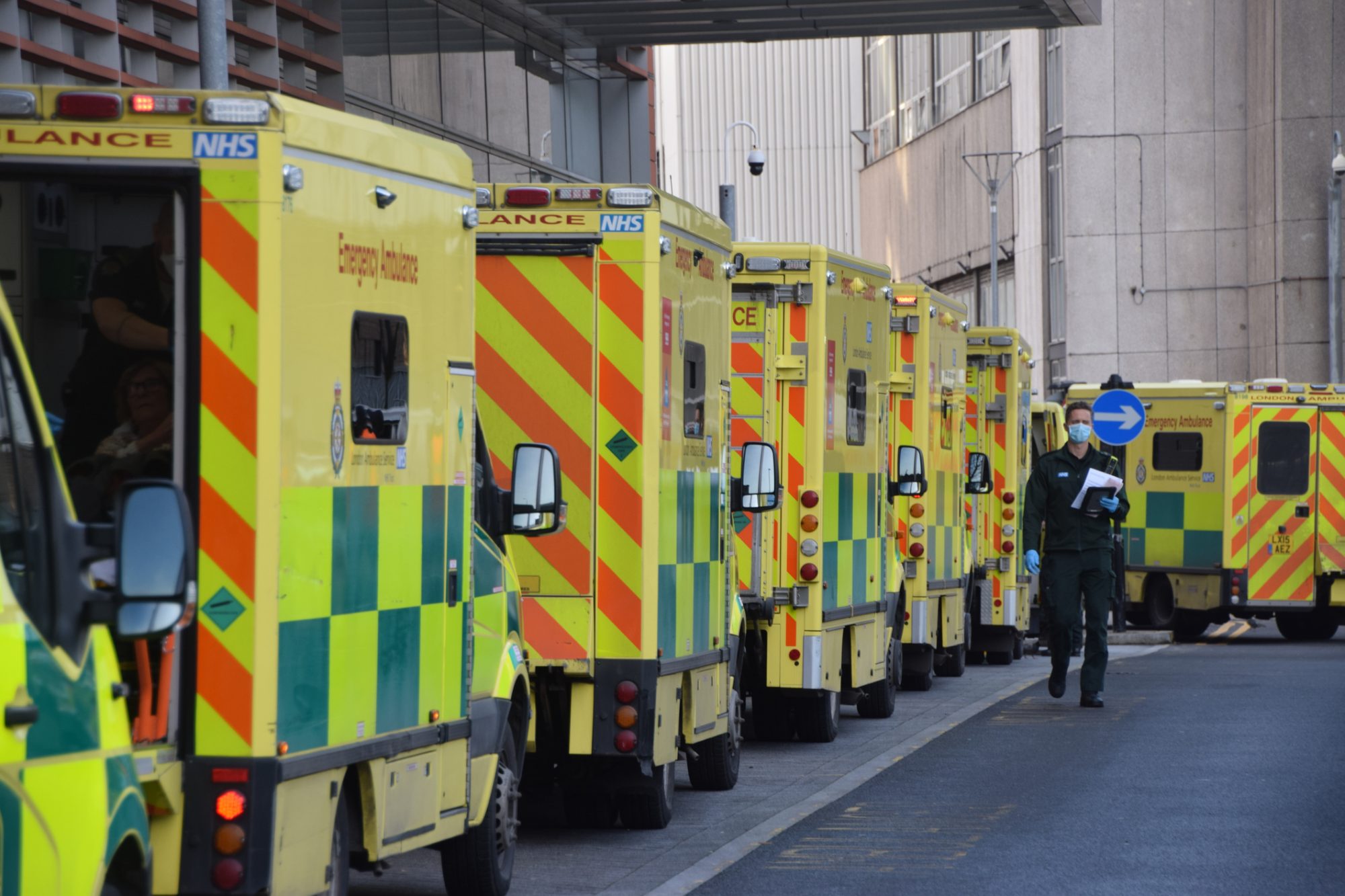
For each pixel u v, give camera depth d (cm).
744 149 18112
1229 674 4894
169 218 1498
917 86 16238
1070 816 2623
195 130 1429
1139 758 3212
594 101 6631
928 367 4272
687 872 2262
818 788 2988
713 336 2745
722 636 2823
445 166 1789
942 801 2794
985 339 5497
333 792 1559
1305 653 5841
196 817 1421
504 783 2106
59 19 3441
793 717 3581
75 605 1095
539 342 2420
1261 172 12219
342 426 1560
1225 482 6538
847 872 2247
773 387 3372
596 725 2420
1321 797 2766
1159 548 6762
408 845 1748
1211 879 2164
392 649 1683
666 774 2602
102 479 1527
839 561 3534
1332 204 10625
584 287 2416
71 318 1530
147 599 1065
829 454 3447
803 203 18062
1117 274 12662
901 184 16588
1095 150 12669
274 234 1430
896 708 4259
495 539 2128
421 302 1734
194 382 1432
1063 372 12875
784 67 18112
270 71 4244
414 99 5219
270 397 1430
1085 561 4072
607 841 2516
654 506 2412
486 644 2027
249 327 1428
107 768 1122
